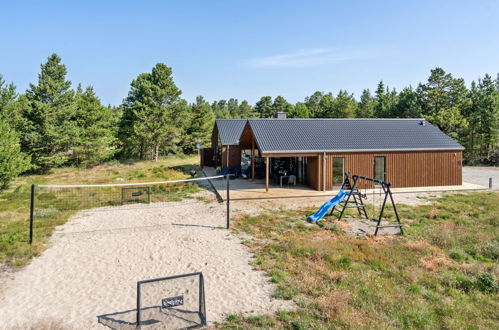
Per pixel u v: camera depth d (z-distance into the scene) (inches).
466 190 732.7
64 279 299.7
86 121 1320.1
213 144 1280.8
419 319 223.8
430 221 483.2
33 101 1105.4
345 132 807.7
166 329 215.5
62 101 1168.8
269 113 3408.0
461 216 506.6
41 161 1134.4
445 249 367.9
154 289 277.3
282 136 759.1
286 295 260.5
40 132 1135.0
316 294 262.8
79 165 1310.3
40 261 343.0
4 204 607.5
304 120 866.8
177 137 1672.0
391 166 759.7
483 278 275.9
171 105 1524.4
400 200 632.4
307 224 473.4
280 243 386.9
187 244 391.9
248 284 285.0
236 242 396.8
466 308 239.3
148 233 438.3
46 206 601.9
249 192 708.0
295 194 682.2
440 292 268.1
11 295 268.5
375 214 524.7
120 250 374.3
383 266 318.0
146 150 1651.1
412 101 1675.7
